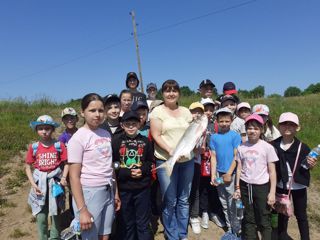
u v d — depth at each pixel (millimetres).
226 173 4891
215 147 5141
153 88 7480
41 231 4570
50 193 4492
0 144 9188
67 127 5426
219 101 6664
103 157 3646
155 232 5172
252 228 4590
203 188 5434
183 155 4164
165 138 4477
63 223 5398
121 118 4531
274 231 4844
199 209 5773
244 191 4602
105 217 3736
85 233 3598
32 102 15641
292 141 4594
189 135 4223
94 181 3576
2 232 5312
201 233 5230
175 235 4602
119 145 4230
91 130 3664
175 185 4559
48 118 4637
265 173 4477
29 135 10242
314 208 6328
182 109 4742
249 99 17828
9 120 11867
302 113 13180
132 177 4199
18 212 5961
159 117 4496
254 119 4492
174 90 4551
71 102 16672
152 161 4402
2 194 6676
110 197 3754
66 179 4645
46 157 4582
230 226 5047
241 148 4668
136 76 6770
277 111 13547
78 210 3471
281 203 4477
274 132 5387
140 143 4289
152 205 5340
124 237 4340
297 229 5535
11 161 8391
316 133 10484
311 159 4344
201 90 6855
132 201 4332
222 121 5105
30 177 4594
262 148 4492
